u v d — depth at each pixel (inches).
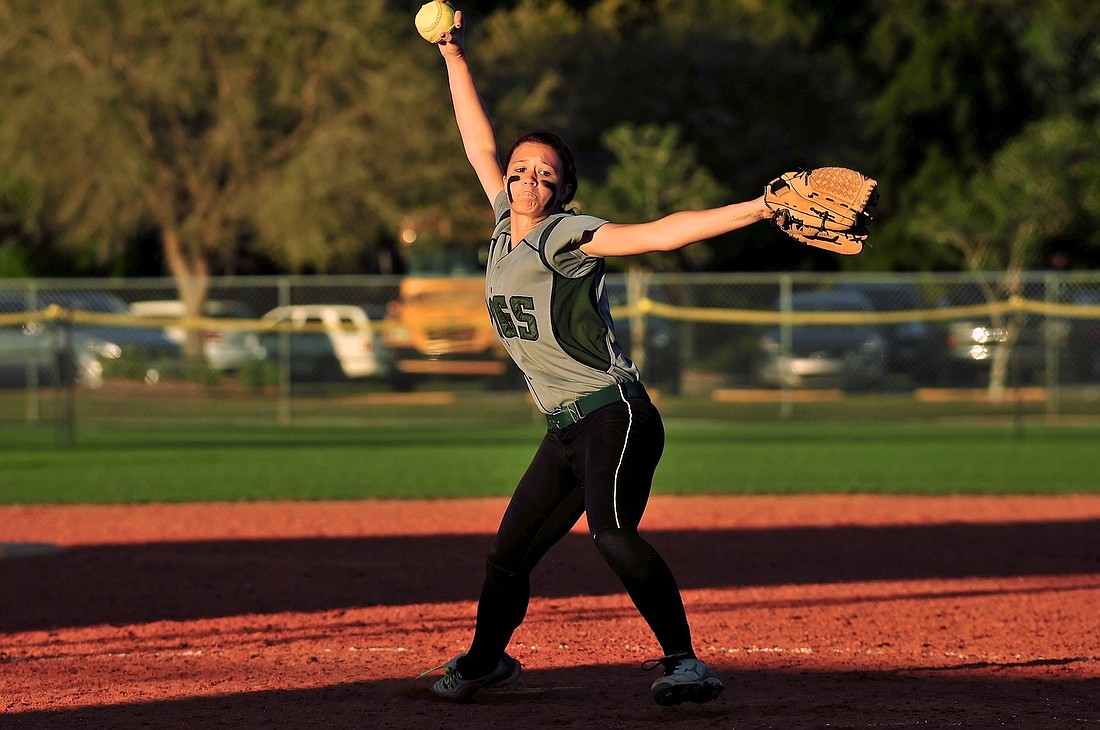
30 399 3228.3
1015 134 5280.5
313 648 978.7
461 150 4466.0
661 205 4173.2
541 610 1122.0
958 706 759.7
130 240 4793.3
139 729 732.0
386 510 1855.3
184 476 2249.0
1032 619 1079.6
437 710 766.5
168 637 1031.6
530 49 5492.1
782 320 3034.0
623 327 3619.6
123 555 1465.3
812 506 1895.9
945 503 1927.9
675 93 5423.2
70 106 3969.0
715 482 2171.5
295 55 4197.8
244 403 3622.0
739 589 1235.2
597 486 693.9
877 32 5521.7
